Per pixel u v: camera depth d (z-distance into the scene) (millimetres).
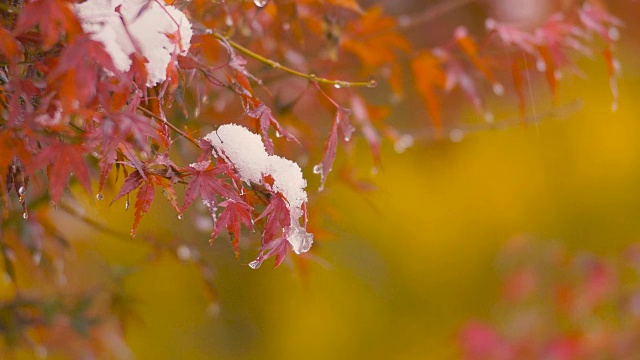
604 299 7609
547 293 7777
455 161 10094
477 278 11125
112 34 2266
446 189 10320
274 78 4195
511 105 7039
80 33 2197
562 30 3943
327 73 4305
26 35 2336
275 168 2529
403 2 5625
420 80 4188
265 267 10297
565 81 7770
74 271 5812
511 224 10969
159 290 9750
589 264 7676
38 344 4723
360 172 8586
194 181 2404
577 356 7398
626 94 10406
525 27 5039
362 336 10914
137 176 2383
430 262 10914
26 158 2291
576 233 11188
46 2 2182
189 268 9516
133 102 2307
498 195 10688
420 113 6164
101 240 8883
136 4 2348
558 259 7852
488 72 4062
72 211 4164
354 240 7777
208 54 3287
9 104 2447
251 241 4488
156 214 6547
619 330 7508
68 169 2195
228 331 10172
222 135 2518
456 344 7832
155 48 2361
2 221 3838
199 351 10000
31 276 4926
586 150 10805
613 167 10914
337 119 2949
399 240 10570
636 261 7633
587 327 7656
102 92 2217
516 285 7844
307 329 10617
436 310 11156
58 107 2270
